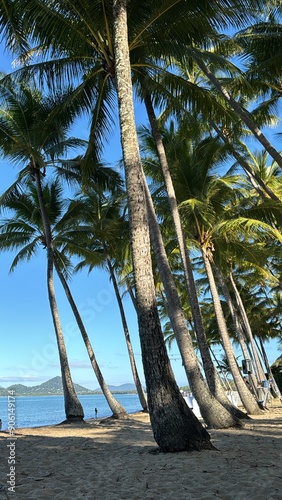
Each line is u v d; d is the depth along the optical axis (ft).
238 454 23.68
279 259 98.02
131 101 27.81
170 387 25.25
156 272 73.20
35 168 65.16
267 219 50.60
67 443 34.06
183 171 53.06
